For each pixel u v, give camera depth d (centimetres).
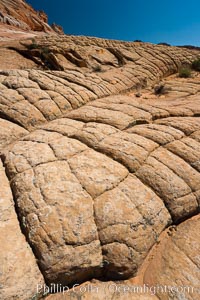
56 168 570
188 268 434
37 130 831
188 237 504
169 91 1595
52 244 409
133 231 459
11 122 861
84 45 2312
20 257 392
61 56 2023
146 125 868
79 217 454
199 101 1219
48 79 1210
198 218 574
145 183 577
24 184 521
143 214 494
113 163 616
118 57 2283
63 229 429
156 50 2534
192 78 2112
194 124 867
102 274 430
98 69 2002
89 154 643
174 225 544
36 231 425
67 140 710
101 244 436
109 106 1037
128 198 513
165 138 750
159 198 550
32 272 382
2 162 631
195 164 659
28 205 470
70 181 532
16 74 1159
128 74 1875
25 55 2045
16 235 427
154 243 482
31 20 6488
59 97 1072
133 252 438
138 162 625
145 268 443
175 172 617
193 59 2588
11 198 504
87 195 502
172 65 2403
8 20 4697
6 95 966
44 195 487
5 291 350
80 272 407
